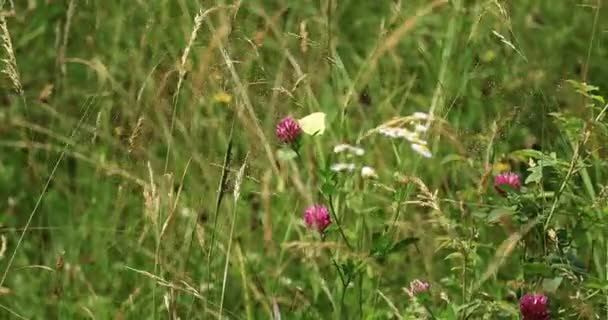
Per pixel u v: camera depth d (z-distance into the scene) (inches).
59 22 270.4
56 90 263.4
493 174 237.1
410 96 276.8
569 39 301.1
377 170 240.7
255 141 240.1
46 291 216.8
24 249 230.1
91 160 235.6
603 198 210.8
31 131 253.9
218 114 253.0
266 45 281.1
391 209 227.3
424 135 244.7
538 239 205.8
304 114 254.7
